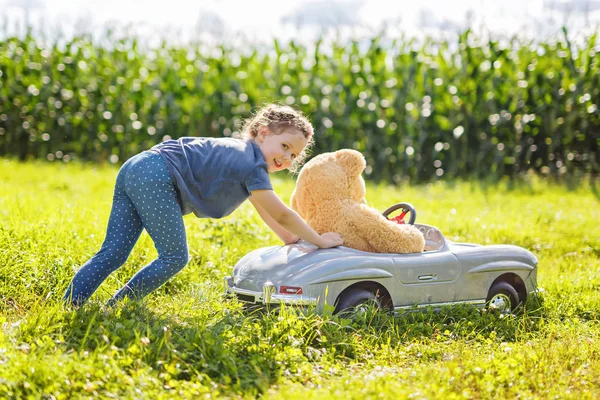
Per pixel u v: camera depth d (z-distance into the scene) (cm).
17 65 1708
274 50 1691
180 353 364
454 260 508
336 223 500
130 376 343
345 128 1574
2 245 538
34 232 588
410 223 535
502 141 1523
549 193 1254
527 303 545
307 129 451
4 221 624
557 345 436
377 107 1565
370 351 420
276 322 414
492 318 496
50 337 371
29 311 433
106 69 1697
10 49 1731
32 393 316
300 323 411
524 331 481
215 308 451
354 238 496
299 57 1669
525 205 1099
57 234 595
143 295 433
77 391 324
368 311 460
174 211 426
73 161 1616
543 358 405
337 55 1636
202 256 608
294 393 331
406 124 1541
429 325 464
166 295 502
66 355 346
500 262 529
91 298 459
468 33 1539
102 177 1269
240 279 482
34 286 496
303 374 373
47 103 1689
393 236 495
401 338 449
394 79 1577
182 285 537
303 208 517
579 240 829
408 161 1528
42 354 341
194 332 393
